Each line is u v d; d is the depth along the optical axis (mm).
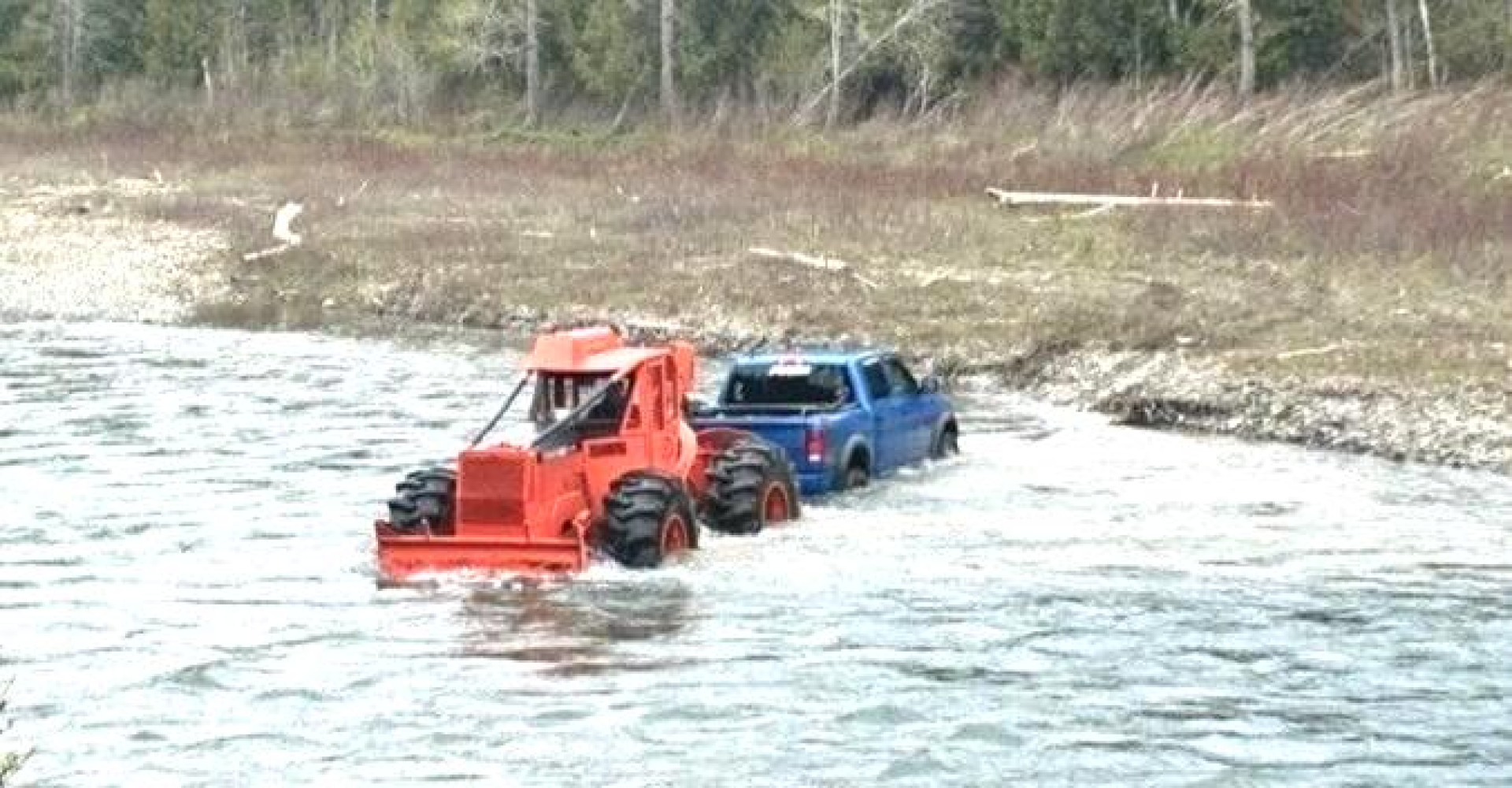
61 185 106625
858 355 41719
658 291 68188
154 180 107938
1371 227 66375
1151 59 110688
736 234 76875
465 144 119438
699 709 25156
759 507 35188
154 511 37812
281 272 78812
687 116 122375
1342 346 51375
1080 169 86750
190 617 30047
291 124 135125
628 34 130250
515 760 23469
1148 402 48781
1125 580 31703
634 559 32312
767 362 41062
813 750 23609
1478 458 42312
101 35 166625
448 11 137250
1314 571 32281
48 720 25188
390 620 29609
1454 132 84812
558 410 34188
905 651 27625
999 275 65812
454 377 56250
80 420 48750
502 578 31844
